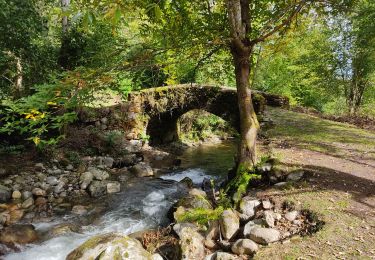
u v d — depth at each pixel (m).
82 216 7.52
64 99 3.79
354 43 14.89
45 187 8.73
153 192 8.98
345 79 16.80
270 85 19.97
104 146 12.33
